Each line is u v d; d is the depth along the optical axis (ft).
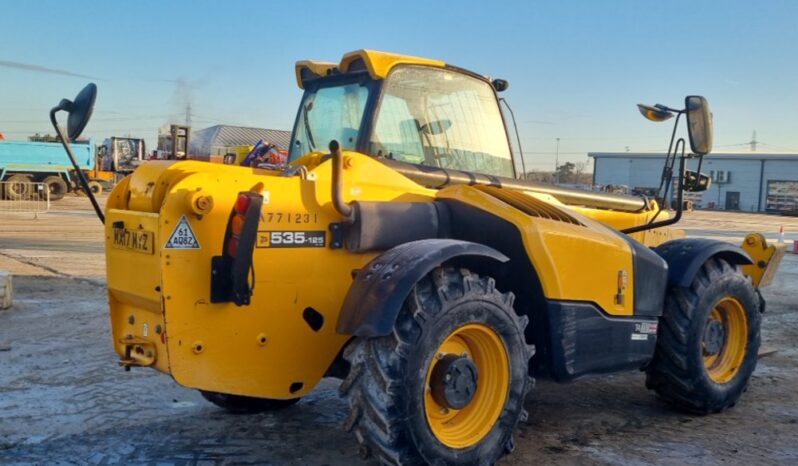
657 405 17.04
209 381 11.33
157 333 11.68
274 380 11.96
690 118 15.60
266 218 11.57
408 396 10.85
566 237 13.19
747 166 195.72
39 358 19.84
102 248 46.11
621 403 17.16
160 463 12.97
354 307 11.07
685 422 15.83
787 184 190.90
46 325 23.86
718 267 16.34
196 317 11.14
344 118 14.78
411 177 13.74
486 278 12.04
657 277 14.85
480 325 11.80
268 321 11.75
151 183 11.87
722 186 199.52
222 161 18.43
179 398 16.67
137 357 12.05
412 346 10.93
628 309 14.28
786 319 28.76
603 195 18.11
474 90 15.92
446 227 13.48
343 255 12.40
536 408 16.63
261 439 14.23
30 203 84.84
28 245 46.73
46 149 99.04
